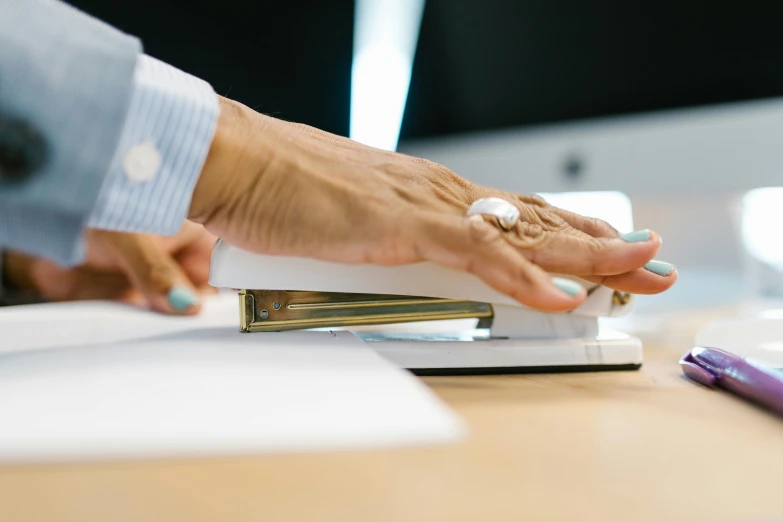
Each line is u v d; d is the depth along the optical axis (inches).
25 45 11.1
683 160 31.0
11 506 6.9
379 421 8.8
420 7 38.1
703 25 30.0
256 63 38.7
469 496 7.3
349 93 39.7
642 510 7.1
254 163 13.6
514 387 13.3
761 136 28.4
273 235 13.9
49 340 15.2
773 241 40.5
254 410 9.2
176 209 13.3
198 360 12.3
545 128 35.3
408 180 14.8
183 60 37.7
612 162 33.1
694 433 10.0
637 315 27.0
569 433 9.9
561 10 34.1
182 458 8.1
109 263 28.0
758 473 8.2
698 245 44.0
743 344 15.3
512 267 13.2
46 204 11.2
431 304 15.7
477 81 37.3
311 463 8.2
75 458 7.9
